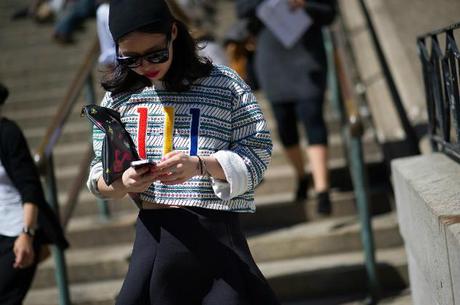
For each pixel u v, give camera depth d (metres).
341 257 6.61
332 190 7.62
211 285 3.33
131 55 3.25
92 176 3.49
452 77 3.98
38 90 10.79
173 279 3.34
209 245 3.32
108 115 3.36
